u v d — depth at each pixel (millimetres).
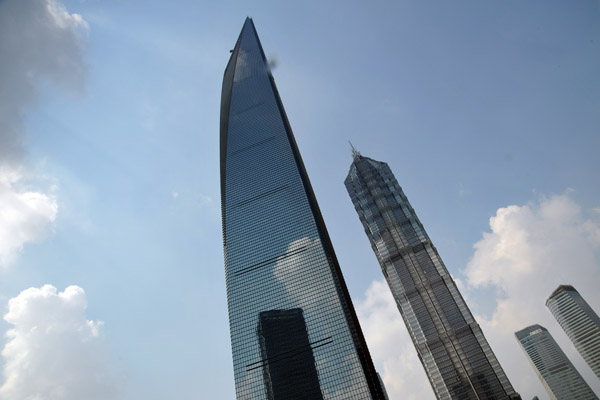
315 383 140750
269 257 180875
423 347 184500
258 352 154500
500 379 161500
